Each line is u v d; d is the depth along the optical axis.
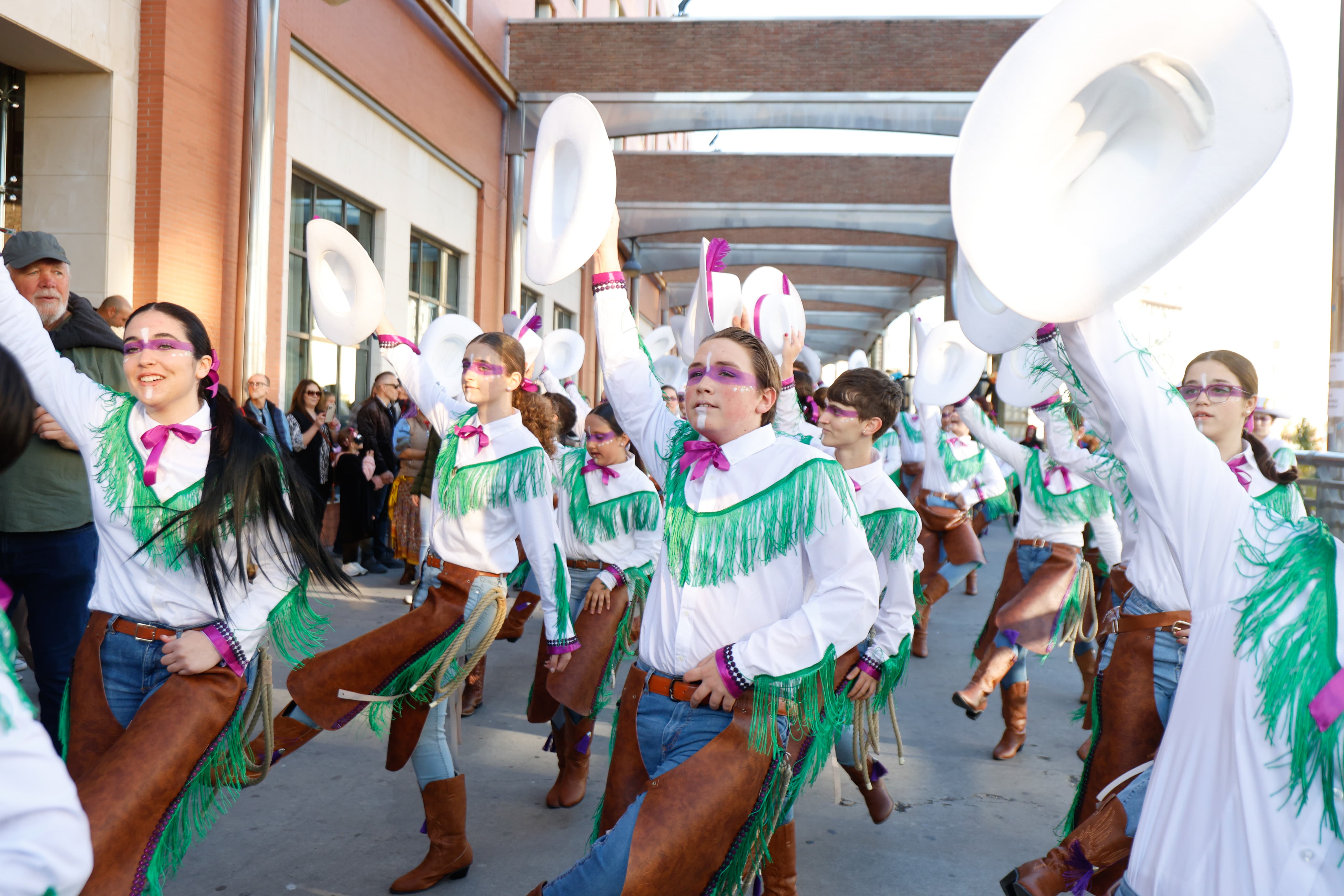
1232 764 1.39
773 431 2.06
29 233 3.01
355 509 7.69
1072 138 1.35
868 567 1.90
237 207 7.68
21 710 0.98
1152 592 2.48
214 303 7.43
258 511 2.08
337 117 9.38
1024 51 1.25
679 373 8.12
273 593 2.14
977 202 1.29
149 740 1.91
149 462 2.06
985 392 5.93
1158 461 1.52
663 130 13.78
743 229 21.28
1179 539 1.52
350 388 10.34
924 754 4.16
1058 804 3.60
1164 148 1.34
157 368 2.00
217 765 2.05
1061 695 5.19
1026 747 4.27
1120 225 1.35
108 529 2.09
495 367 2.92
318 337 9.55
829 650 1.85
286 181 8.33
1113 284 1.35
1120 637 2.55
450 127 12.15
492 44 13.48
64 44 6.06
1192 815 1.45
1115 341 1.54
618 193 18.34
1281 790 1.33
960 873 3.01
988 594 8.44
